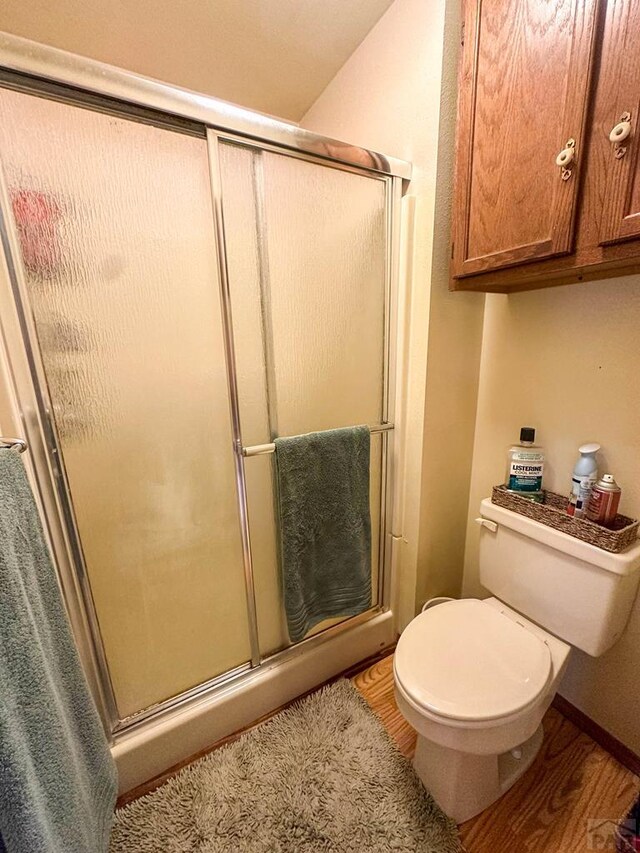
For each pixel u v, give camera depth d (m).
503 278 0.95
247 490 1.11
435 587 1.48
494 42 0.85
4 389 0.74
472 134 0.94
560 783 1.03
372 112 1.24
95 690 0.97
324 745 1.13
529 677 0.90
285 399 1.12
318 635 1.36
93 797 0.71
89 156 0.76
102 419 0.88
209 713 1.12
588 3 0.66
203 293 0.94
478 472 1.43
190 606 1.09
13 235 0.72
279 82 1.41
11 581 0.51
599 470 1.05
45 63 0.68
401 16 1.09
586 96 0.69
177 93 0.79
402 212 1.17
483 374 1.36
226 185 0.91
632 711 1.05
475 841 0.92
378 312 1.25
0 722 0.45
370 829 0.93
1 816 0.45
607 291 0.99
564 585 1.02
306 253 1.07
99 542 0.93
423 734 0.88
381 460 1.37
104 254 0.82
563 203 0.76
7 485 0.55
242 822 0.95
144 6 1.04
